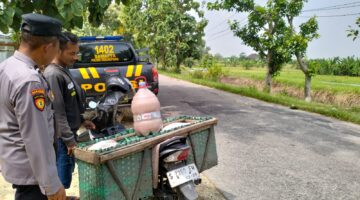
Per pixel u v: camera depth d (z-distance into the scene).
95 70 6.69
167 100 11.14
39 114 2.01
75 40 3.23
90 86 6.64
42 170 2.04
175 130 3.07
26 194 2.25
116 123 3.98
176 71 33.53
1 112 2.10
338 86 25.55
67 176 3.44
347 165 5.01
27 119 1.98
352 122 8.16
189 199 2.88
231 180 4.41
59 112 3.13
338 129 7.30
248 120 8.04
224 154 5.42
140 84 3.27
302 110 9.76
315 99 19.25
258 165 4.96
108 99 3.92
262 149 5.71
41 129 2.02
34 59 2.16
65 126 3.16
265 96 11.77
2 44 12.13
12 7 4.46
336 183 4.36
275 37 17.39
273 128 7.25
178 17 31.91
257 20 17.30
